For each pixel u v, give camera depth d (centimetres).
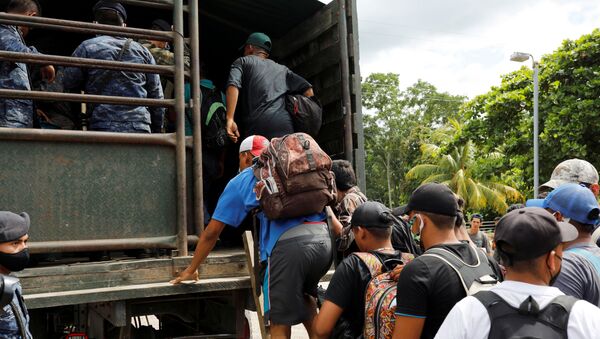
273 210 327
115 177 359
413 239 356
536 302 191
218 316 409
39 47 638
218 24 648
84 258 416
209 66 717
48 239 341
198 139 385
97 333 388
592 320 187
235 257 374
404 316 251
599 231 364
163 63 443
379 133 5262
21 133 336
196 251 346
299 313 329
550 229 202
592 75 1609
